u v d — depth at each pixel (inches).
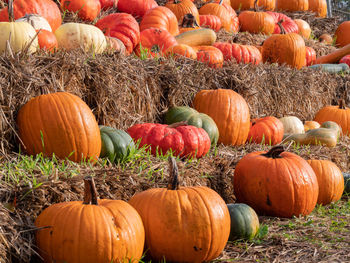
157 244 148.8
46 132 178.4
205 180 202.7
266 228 181.0
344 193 252.7
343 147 292.4
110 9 384.5
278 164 201.5
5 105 180.4
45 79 197.5
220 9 439.2
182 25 379.9
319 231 189.8
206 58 304.0
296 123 305.7
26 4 270.7
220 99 257.1
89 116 186.1
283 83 325.1
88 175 150.1
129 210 140.6
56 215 134.7
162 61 262.5
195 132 221.6
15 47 207.5
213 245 150.7
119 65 226.8
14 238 133.3
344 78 389.4
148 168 186.2
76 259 130.4
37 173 160.4
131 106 237.8
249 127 269.7
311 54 442.3
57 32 257.4
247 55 342.0
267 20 453.4
